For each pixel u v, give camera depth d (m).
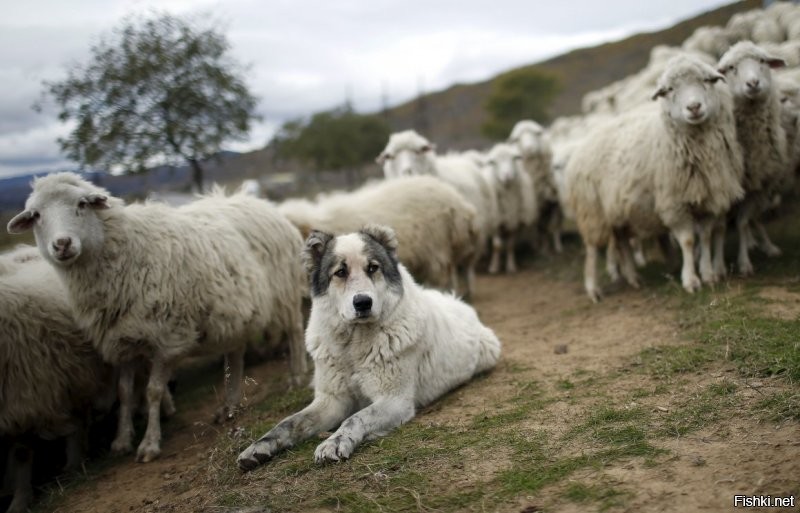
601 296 8.70
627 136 7.95
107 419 6.86
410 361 4.99
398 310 4.96
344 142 41.50
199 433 6.06
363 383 4.95
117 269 5.54
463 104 86.19
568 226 16.52
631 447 3.72
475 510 3.35
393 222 8.57
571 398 4.82
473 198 11.59
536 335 7.46
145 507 4.41
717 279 7.55
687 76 6.93
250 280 6.19
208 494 4.22
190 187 14.30
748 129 7.55
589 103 23.59
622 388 4.84
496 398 5.16
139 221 5.74
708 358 5.01
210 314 5.83
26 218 5.48
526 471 3.66
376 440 4.53
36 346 5.61
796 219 9.37
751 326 5.57
